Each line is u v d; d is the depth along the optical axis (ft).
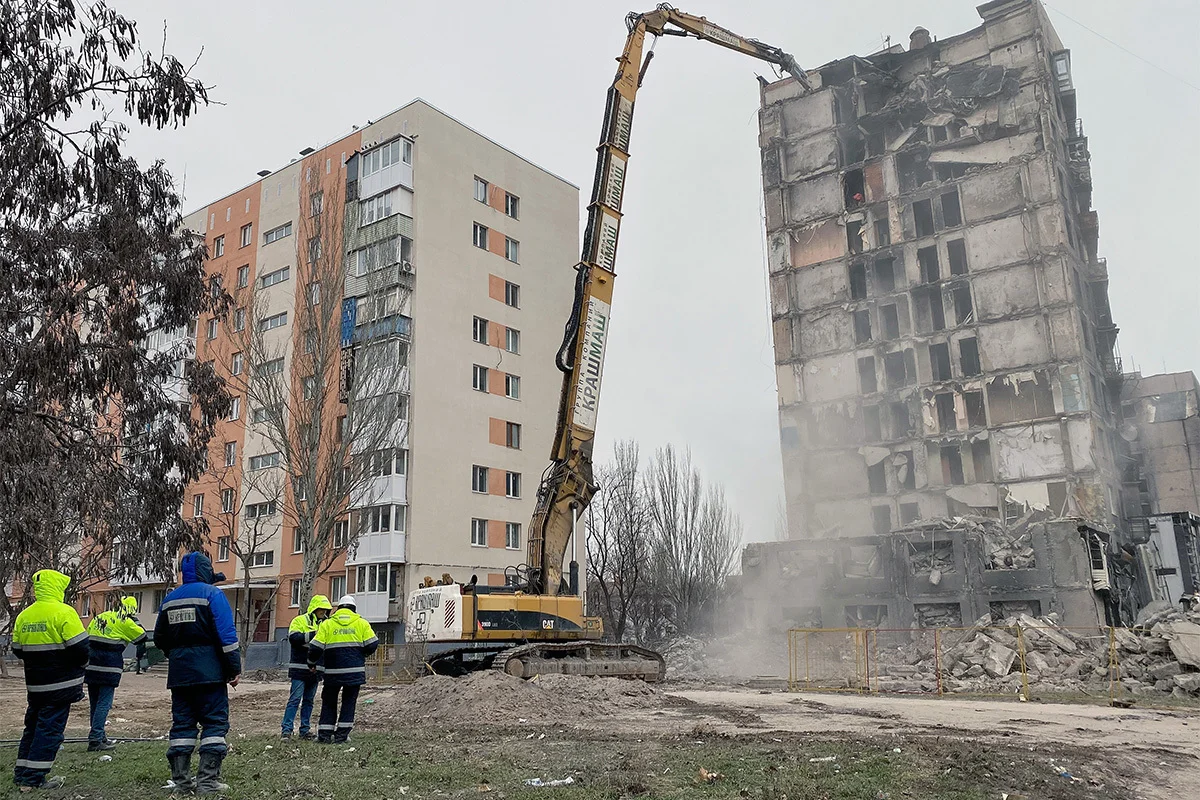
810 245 196.85
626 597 169.48
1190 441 242.58
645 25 79.87
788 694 73.77
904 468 176.24
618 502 172.24
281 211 158.71
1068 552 114.52
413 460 132.87
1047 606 113.29
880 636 116.88
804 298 195.00
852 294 190.49
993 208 174.29
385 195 141.69
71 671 26.53
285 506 128.98
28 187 47.78
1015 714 54.34
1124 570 130.72
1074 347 161.79
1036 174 171.32
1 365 46.24
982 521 131.85
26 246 47.65
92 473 51.72
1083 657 85.25
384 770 29.43
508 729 42.60
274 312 154.61
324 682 36.86
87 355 51.47
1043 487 159.33
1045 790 27.35
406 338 135.85
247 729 44.75
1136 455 194.39
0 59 43.75
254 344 108.58
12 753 33.94
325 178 152.35
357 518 131.03
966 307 177.06
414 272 138.62
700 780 27.61
